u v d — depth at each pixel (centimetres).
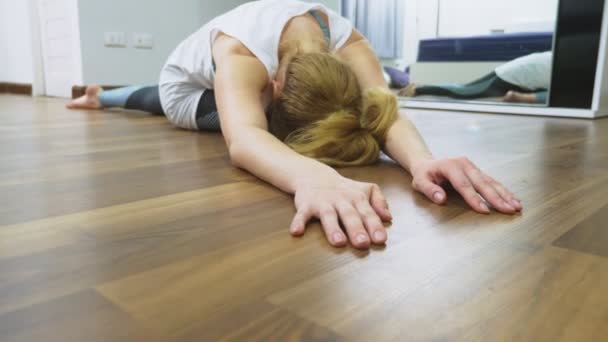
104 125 198
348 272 54
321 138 102
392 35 342
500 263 57
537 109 266
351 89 104
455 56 320
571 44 253
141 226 70
